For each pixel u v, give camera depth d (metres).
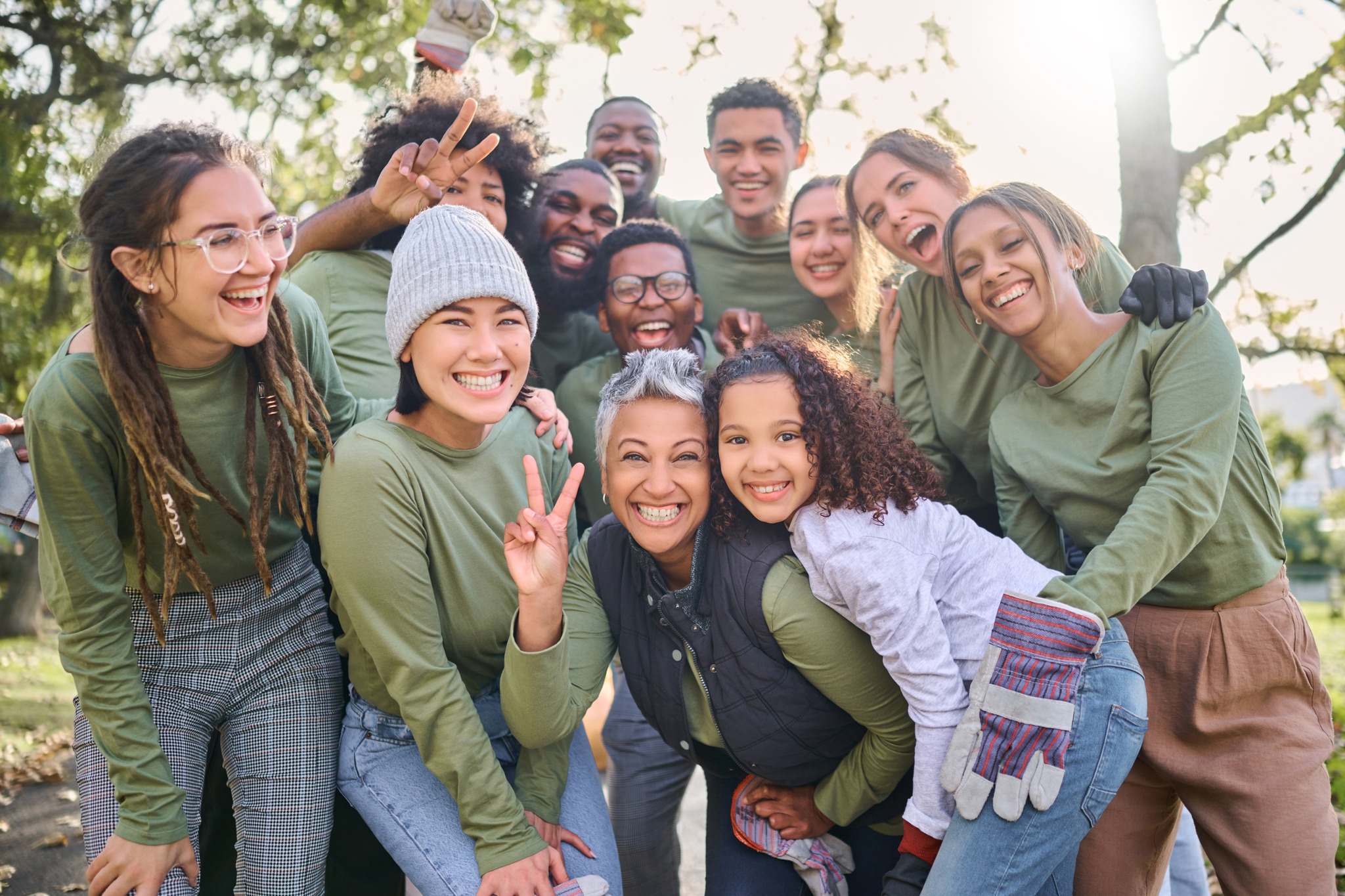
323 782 2.48
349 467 2.24
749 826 2.56
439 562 2.34
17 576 11.91
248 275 2.07
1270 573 2.60
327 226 3.14
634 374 2.34
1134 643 2.67
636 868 3.50
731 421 2.26
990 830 2.13
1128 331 2.64
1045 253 2.64
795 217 3.79
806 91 5.92
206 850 2.78
